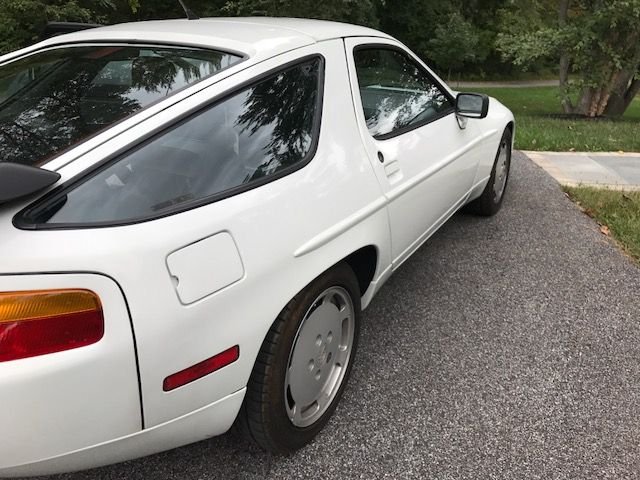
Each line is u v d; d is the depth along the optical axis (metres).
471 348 3.12
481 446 2.44
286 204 2.15
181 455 2.38
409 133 3.19
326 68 2.64
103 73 2.31
